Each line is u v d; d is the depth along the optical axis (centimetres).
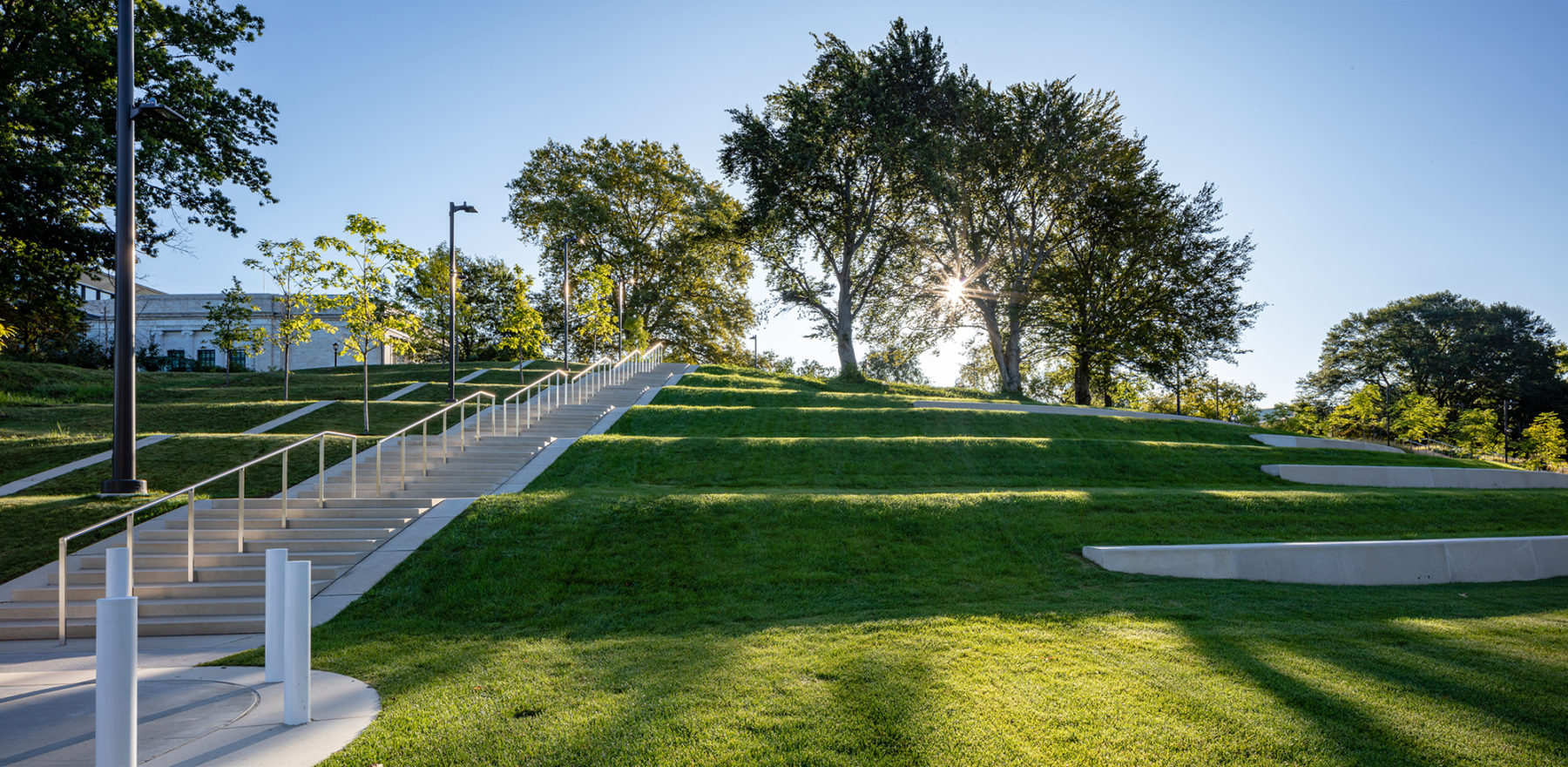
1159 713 554
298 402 2447
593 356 4472
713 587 989
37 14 2005
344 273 2111
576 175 5312
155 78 2166
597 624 873
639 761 480
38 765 507
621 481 1593
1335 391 8188
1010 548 1149
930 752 489
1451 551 1158
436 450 1723
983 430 2391
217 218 2378
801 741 507
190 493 1041
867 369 6281
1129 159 3766
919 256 4016
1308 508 1416
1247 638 754
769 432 2198
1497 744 509
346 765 486
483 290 6391
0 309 2488
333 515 1252
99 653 446
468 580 1005
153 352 4916
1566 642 751
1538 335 7431
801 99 3612
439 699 613
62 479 1468
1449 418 6919
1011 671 652
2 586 1015
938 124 3775
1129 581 1034
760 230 3825
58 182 1938
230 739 537
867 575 1037
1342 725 536
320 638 834
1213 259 3831
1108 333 3797
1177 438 2597
